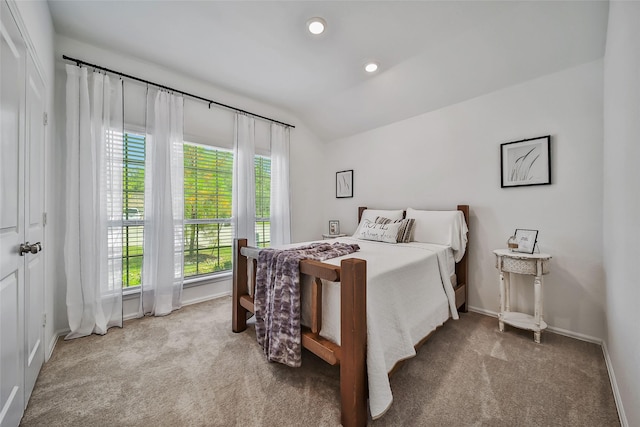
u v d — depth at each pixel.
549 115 2.20
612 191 1.61
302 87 3.04
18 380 1.19
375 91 3.00
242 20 1.98
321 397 1.40
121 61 2.39
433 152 2.97
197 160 2.95
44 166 1.72
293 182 3.88
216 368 1.66
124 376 1.58
